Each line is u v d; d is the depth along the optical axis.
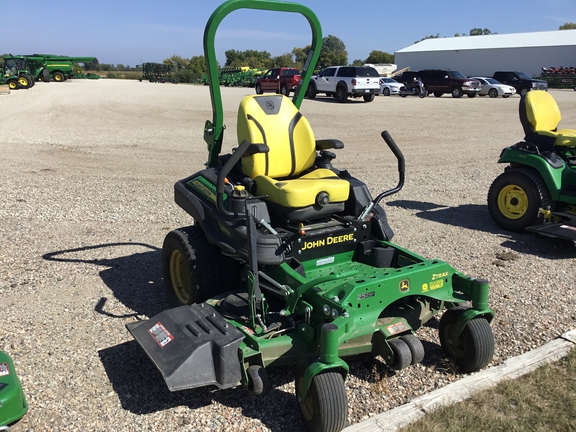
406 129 17.36
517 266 5.78
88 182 9.74
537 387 3.50
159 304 4.77
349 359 3.73
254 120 4.24
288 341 3.30
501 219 7.16
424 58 57.25
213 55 4.16
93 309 4.64
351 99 27.53
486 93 31.08
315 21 4.41
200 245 4.21
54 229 6.91
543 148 6.99
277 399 3.45
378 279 3.36
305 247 3.83
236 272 4.29
